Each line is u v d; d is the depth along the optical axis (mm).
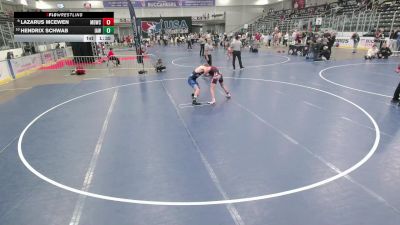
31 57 18297
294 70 15617
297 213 4000
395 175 4902
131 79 14344
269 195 4418
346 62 18188
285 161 5457
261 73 14859
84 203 4340
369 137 6484
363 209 4055
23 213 4156
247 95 10383
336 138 6461
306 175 4953
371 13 26141
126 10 47438
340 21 29844
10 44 23797
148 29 45594
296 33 25469
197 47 36812
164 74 15539
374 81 12352
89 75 16125
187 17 45875
